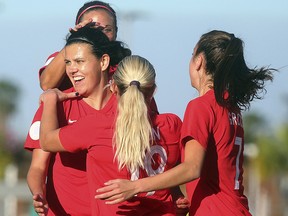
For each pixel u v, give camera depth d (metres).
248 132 81.56
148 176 13.72
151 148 13.73
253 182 74.56
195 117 13.69
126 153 13.41
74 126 13.91
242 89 14.09
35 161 15.11
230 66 13.95
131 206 13.80
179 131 14.05
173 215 14.20
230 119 13.99
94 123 13.75
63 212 14.95
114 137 13.57
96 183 13.77
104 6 16.52
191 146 13.58
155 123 13.90
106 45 14.78
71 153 14.80
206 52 14.08
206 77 14.13
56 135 13.98
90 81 14.68
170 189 14.23
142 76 13.62
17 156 84.88
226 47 14.00
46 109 14.48
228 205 13.88
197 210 13.94
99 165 13.72
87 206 14.77
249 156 76.00
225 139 13.88
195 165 13.41
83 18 16.44
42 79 15.73
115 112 14.01
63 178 14.90
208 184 13.95
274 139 77.81
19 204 53.31
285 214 71.94
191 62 14.30
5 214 52.78
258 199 65.69
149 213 13.96
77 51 14.64
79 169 14.80
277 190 74.06
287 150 76.69
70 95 14.73
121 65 13.78
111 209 13.77
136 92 13.44
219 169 13.89
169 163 13.93
